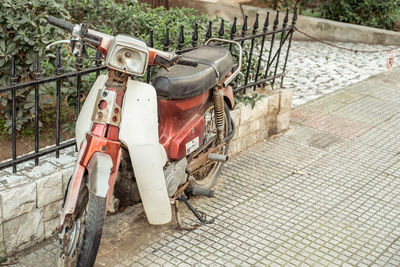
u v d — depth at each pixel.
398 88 8.51
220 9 12.17
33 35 4.62
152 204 3.68
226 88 4.78
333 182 5.31
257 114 5.92
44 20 4.65
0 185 3.73
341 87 8.39
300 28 11.85
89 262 3.15
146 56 3.28
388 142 6.39
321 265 3.98
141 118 3.47
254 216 4.59
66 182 4.02
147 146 3.49
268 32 5.72
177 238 4.20
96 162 3.23
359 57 10.49
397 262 4.08
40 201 3.88
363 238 4.38
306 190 5.11
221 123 4.57
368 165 5.75
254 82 5.88
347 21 12.51
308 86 8.38
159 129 4.09
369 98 7.93
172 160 4.09
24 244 3.88
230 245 4.15
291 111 7.19
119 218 4.42
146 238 4.18
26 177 3.87
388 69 8.33
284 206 4.79
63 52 4.78
